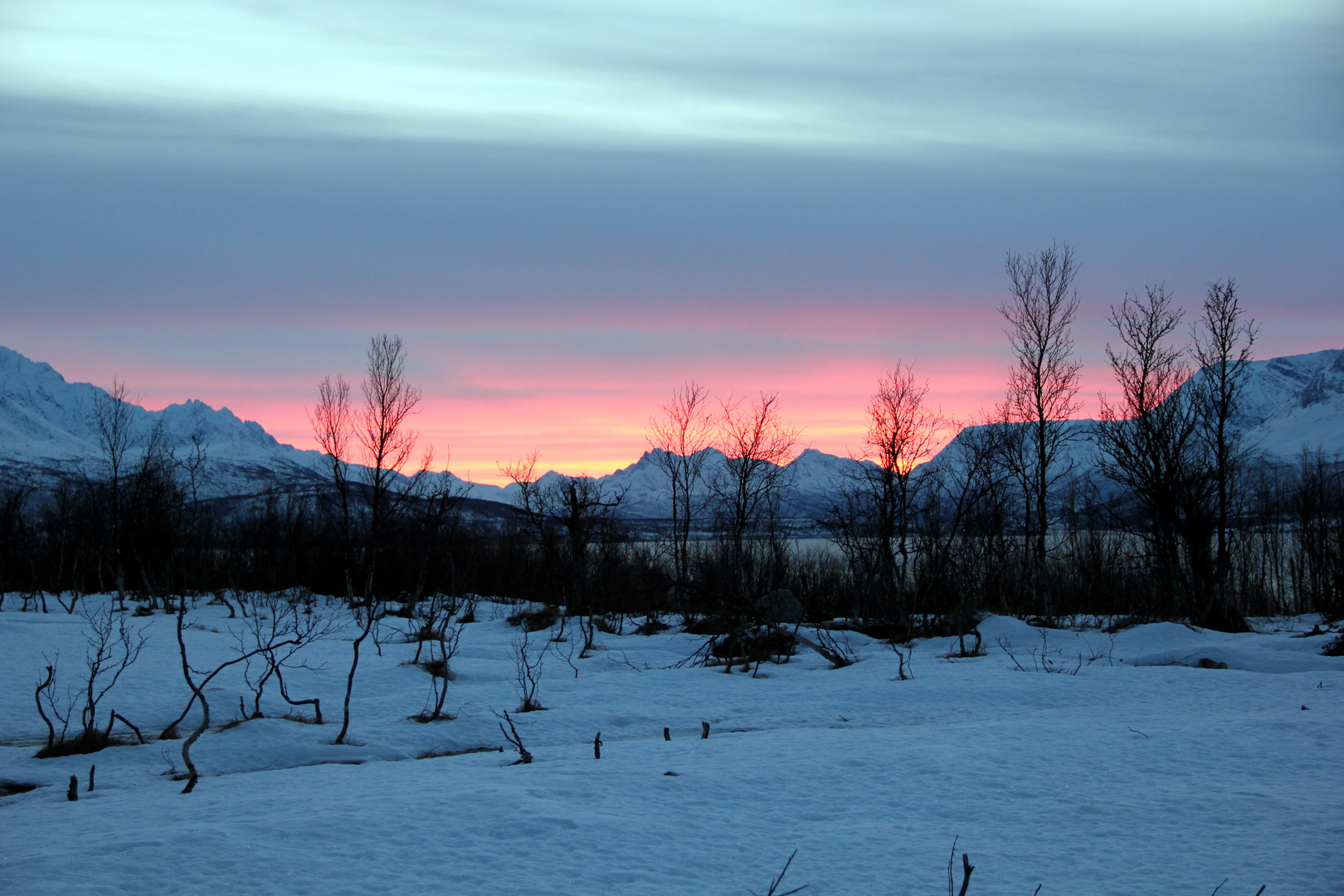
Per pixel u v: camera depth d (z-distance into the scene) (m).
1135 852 8.86
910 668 24.17
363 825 9.71
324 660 26.06
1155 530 35.47
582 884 8.10
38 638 29.73
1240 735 14.34
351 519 48.97
